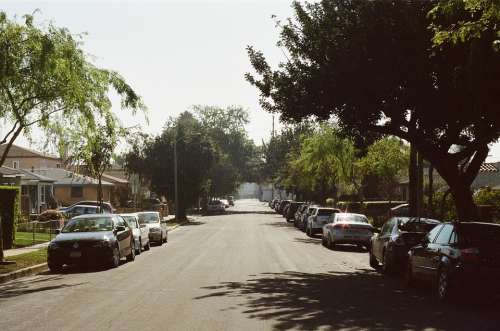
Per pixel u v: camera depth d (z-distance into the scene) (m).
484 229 11.80
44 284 14.67
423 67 15.91
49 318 9.82
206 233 37.16
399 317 9.87
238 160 114.94
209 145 62.03
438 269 11.88
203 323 9.26
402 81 16.52
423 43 15.63
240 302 11.38
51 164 76.56
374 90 16.75
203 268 17.78
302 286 13.79
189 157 60.31
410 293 12.87
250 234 35.75
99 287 13.76
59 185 61.66
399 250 15.84
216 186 88.88
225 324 9.17
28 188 48.72
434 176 53.09
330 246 25.88
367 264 19.52
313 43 17.97
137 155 59.56
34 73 17.12
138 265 19.09
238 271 16.94
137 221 24.05
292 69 18.64
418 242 14.42
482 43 13.25
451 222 12.46
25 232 33.38
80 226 19.45
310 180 54.19
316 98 17.92
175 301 11.52
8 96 17.50
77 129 19.42
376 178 53.38
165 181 60.25
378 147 41.06
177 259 20.94
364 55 16.33
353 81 16.80
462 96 16.06
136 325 9.12
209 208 81.19
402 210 38.38
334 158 45.16
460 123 17.81
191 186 60.53
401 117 18.06
